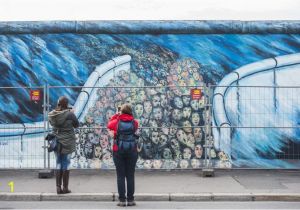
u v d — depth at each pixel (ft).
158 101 47.06
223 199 35.96
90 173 44.93
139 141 46.70
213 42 47.50
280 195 35.96
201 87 46.03
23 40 47.67
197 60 47.44
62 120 36.42
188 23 47.42
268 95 47.06
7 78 47.55
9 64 47.65
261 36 47.50
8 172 45.60
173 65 47.39
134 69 47.42
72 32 47.57
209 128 43.96
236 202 35.47
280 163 46.85
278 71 47.34
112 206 34.04
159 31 47.42
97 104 47.14
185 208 33.27
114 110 47.01
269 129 46.98
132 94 47.09
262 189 37.96
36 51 47.55
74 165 46.60
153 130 46.83
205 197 35.94
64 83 47.42
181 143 46.78
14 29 47.57
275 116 46.96
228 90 47.14
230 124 46.96
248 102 47.03
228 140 46.93
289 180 41.75
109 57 47.50
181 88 47.09
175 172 45.34
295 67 47.34
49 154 43.70
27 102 47.21
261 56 47.39
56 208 33.30
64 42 47.52
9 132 47.32
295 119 46.96
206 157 43.88
